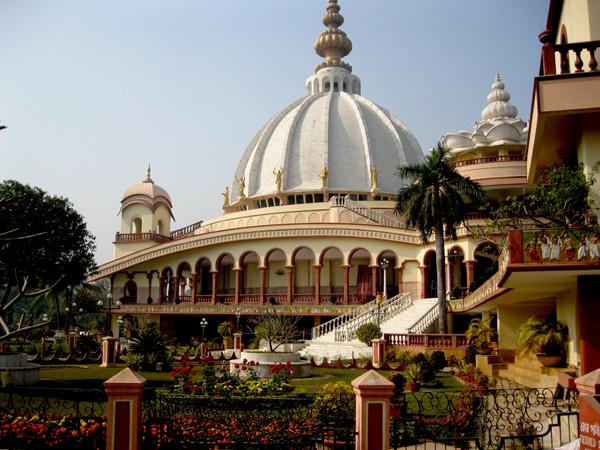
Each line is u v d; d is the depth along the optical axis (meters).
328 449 13.52
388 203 59.41
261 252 51.62
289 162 65.50
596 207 16.33
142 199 67.06
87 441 13.23
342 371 30.34
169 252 55.47
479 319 35.62
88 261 51.56
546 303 27.78
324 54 80.75
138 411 11.38
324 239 49.66
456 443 13.22
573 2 17.89
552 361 20.22
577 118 16.38
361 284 52.31
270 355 27.02
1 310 15.48
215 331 55.59
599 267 14.59
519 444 12.89
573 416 13.91
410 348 33.75
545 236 15.12
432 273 49.12
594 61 15.29
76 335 42.88
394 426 11.46
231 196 72.19
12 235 43.44
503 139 46.53
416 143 71.06
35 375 23.02
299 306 48.09
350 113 68.44
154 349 31.95
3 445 13.20
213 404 15.88
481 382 22.25
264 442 13.08
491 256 43.91
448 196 35.69
